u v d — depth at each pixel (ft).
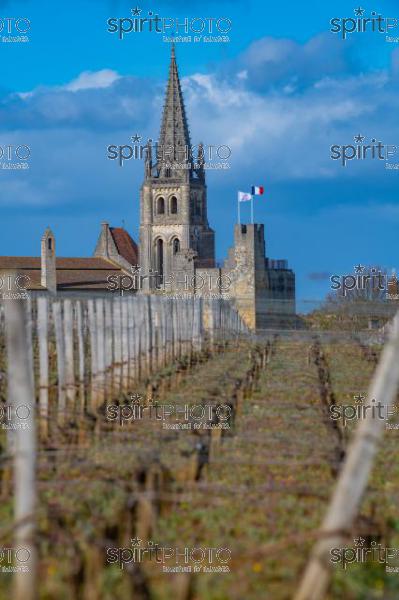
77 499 93.71
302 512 95.04
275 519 92.43
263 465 113.29
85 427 132.98
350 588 76.13
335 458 117.50
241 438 129.49
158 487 98.32
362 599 74.64
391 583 78.28
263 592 73.26
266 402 169.48
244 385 186.50
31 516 69.46
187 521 92.48
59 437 128.26
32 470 69.77
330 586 74.49
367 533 89.20
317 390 186.09
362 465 67.41
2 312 215.10
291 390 189.37
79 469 107.76
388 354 68.39
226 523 91.40
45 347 144.46
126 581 76.33
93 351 170.91
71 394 156.56
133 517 92.32
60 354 153.69
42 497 94.53
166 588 74.84
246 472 111.65
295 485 104.12
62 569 74.95
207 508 95.35
